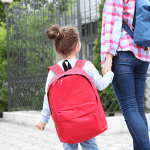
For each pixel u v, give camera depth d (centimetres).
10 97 734
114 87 204
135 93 211
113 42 196
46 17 690
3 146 357
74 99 162
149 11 190
